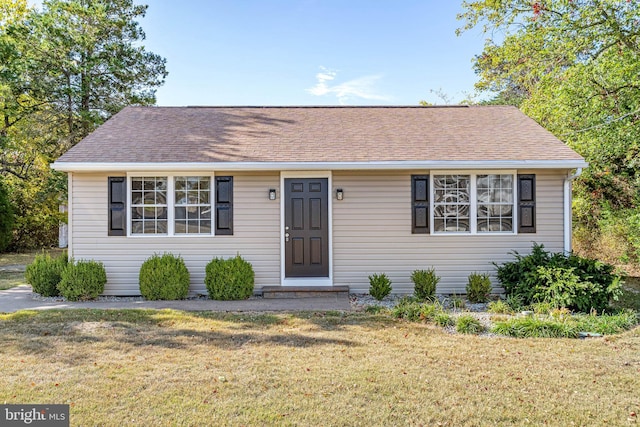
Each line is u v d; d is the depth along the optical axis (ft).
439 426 10.66
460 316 20.63
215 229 27.99
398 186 28.30
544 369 14.39
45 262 28.09
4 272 40.11
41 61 50.80
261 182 28.22
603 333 18.71
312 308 23.56
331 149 28.60
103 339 17.40
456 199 28.30
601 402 12.00
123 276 27.66
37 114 52.65
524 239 27.91
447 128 32.22
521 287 24.27
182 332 18.53
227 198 28.04
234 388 12.67
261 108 38.01
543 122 43.93
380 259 28.37
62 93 51.60
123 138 29.89
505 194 28.14
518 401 12.03
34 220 60.29
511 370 14.29
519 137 30.12
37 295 27.96
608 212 40.83
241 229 28.14
